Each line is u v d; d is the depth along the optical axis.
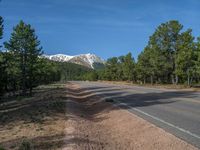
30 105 24.98
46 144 10.20
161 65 69.75
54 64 93.50
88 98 33.09
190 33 60.00
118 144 10.82
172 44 68.75
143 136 11.72
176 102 24.08
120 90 45.62
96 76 161.12
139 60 79.81
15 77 40.56
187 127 12.94
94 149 9.78
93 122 16.17
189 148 9.41
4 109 25.44
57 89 53.78
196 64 53.69
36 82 48.19
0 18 30.22
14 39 40.38
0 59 32.12
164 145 10.02
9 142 10.95
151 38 70.94
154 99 27.55
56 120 15.48
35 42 41.38
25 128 13.69
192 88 50.78
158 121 14.66
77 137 10.98
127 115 16.88
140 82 89.25
